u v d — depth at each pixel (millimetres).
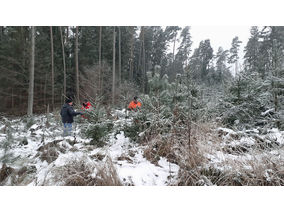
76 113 4496
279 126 3863
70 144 3789
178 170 2471
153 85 4520
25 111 15734
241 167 2268
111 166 2256
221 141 3150
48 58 17375
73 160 2500
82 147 3502
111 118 4836
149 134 3586
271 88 4266
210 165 2340
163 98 4188
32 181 2344
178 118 3508
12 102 15922
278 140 2902
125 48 25953
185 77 3436
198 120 3570
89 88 14070
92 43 22109
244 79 4602
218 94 5488
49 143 3635
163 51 34062
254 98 4387
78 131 4504
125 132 3852
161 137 3188
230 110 4422
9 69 15609
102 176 2189
